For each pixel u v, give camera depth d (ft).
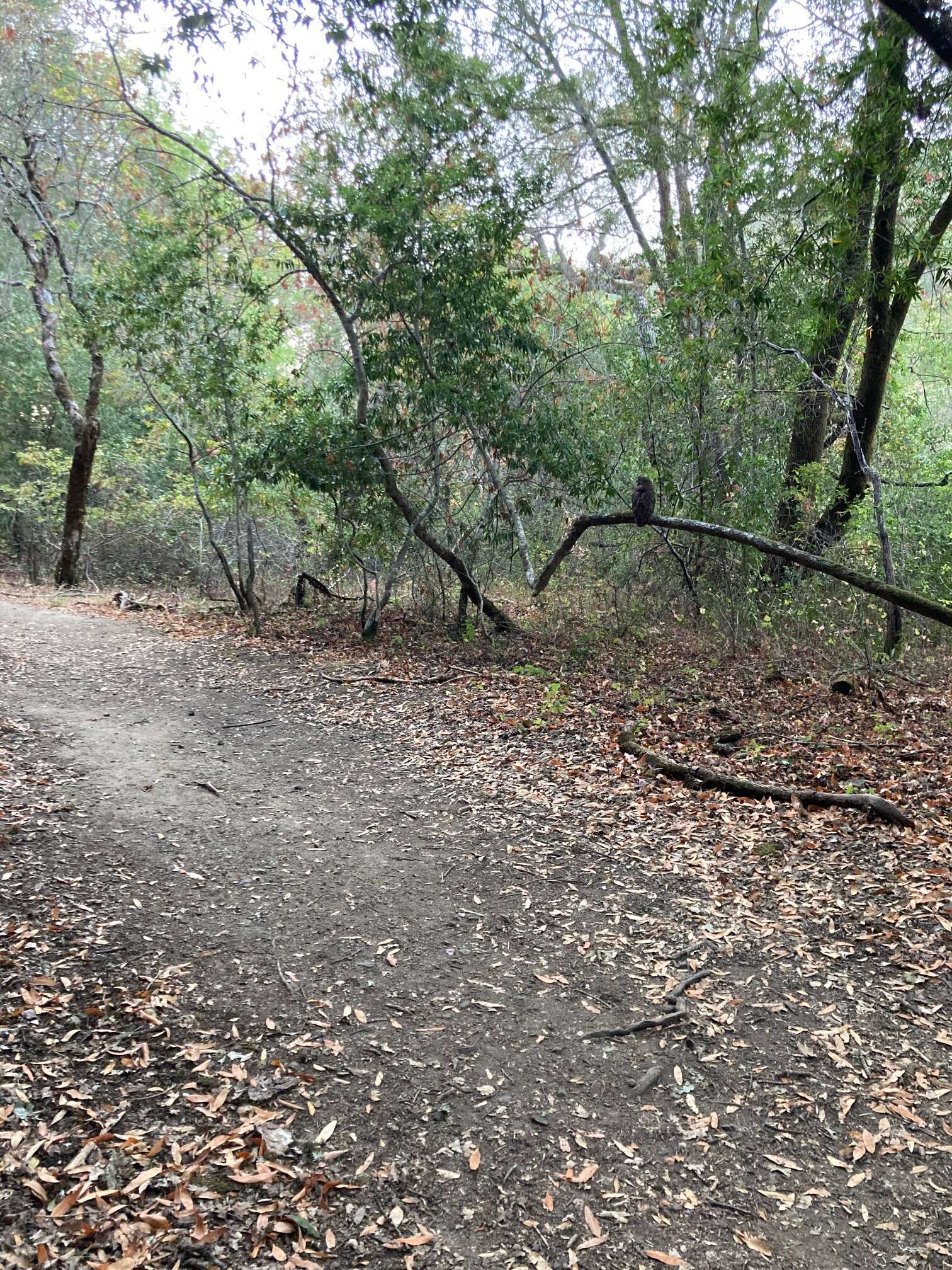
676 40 35.37
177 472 57.82
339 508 38.65
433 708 27.78
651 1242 8.43
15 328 62.90
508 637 39.42
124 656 33.68
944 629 38.75
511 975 12.91
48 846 15.98
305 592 49.42
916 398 54.70
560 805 19.49
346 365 41.06
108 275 39.50
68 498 53.06
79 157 53.16
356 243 35.83
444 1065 10.86
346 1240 8.32
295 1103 10.09
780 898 15.19
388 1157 9.36
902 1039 11.43
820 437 44.91
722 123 34.17
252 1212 8.54
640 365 40.06
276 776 21.09
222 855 16.47
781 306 37.70
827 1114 10.14
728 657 35.65
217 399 37.86
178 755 22.02
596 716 26.76
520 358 39.27
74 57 52.65
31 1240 8.01
